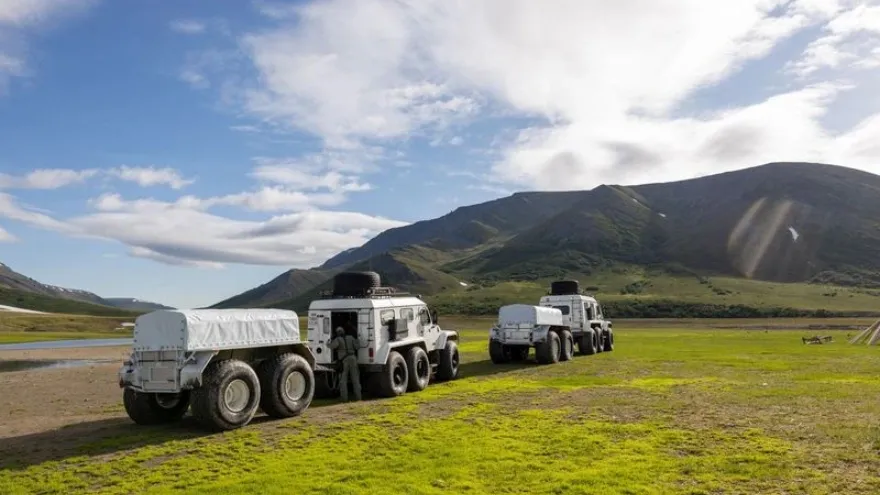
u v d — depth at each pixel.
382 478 7.14
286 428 10.82
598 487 6.61
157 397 11.95
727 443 8.57
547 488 6.62
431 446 8.75
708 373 18.06
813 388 14.06
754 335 47.50
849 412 10.80
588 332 27.03
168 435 10.55
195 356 10.66
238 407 10.93
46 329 98.00
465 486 6.75
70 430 11.55
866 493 6.21
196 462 8.40
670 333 55.62
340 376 14.55
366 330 14.75
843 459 7.52
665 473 7.13
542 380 17.36
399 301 16.12
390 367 14.66
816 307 130.50
